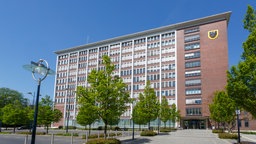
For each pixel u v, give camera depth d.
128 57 94.50
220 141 26.45
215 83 75.75
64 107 102.88
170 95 82.75
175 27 87.12
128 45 95.62
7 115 44.62
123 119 85.44
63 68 109.44
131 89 90.50
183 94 80.38
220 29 79.38
